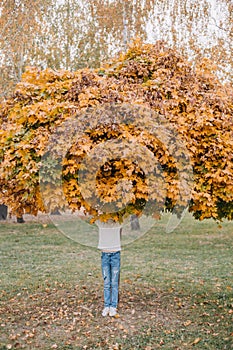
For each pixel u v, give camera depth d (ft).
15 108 16.20
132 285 23.80
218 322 17.15
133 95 15.53
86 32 46.68
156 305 19.57
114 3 46.29
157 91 15.92
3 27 42.39
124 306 19.30
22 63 43.32
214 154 15.23
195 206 15.62
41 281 25.07
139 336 15.61
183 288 23.08
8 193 15.98
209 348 14.55
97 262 31.14
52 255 34.01
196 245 39.17
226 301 20.26
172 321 17.26
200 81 17.43
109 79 16.35
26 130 14.99
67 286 23.79
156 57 17.69
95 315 18.06
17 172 14.78
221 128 15.81
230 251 35.76
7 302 20.63
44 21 44.93
